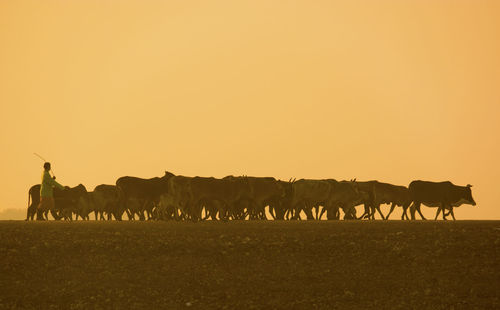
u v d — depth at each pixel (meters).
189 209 67.69
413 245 47.22
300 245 46.56
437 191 75.38
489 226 55.06
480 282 41.56
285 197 74.31
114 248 45.56
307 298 39.03
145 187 72.25
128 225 55.47
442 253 45.84
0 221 63.34
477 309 38.12
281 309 37.75
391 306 38.28
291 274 42.12
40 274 41.59
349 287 40.53
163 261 43.62
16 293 39.16
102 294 39.19
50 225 54.62
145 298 38.81
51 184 63.22
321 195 75.75
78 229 51.34
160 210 74.38
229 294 39.31
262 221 62.22
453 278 42.06
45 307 37.75
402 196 81.50
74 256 44.22
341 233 49.97
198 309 37.62
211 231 50.72
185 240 47.22
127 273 41.81
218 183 66.19
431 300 39.03
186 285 40.38
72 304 38.09
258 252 45.25
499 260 44.88
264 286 40.41
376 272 42.69
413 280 41.72
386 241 47.88
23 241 46.53
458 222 61.00
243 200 70.19
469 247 47.00
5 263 42.75
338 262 44.09
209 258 44.19
